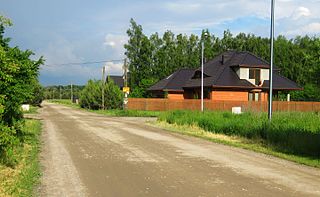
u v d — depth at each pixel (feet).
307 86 187.52
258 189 27.61
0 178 29.35
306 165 38.55
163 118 101.04
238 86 163.94
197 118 85.15
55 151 45.68
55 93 548.31
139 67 248.73
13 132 32.94
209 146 52.90
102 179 30.50
